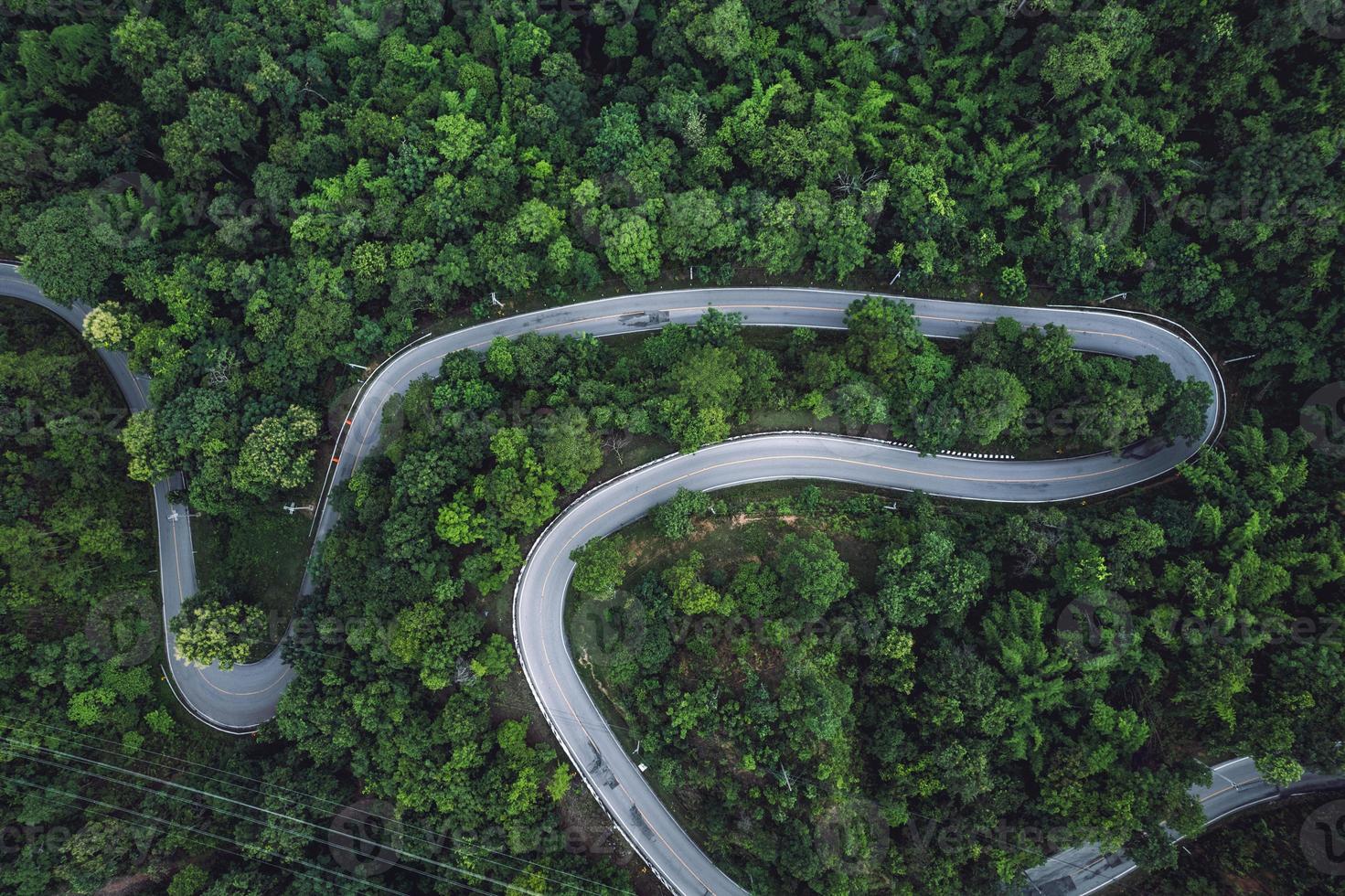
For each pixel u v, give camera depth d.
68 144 105.00
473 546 95.75
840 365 98.56
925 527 95.19
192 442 98.31
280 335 101.75
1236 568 89.44
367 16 111.38
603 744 94.31
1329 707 86.06
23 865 88.94
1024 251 104.75
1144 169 99.31
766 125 105.75
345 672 95.31
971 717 88.50
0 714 93.94
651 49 113.50
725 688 89.38
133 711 100.44
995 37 101.62
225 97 103.50
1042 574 94.44
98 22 111.19
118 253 102.62
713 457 100.50
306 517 104.94
